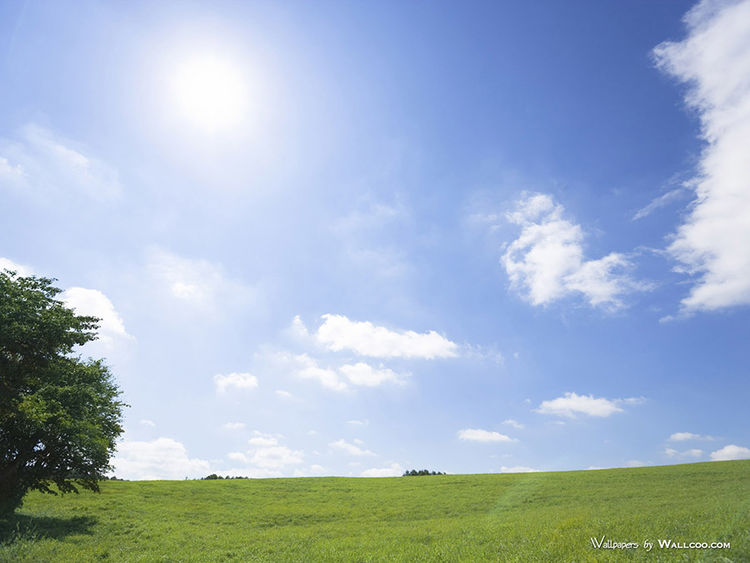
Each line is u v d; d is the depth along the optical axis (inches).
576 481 2246.6
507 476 2797.7
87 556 956.6
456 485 2474.2
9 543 1027.9
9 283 1273.4
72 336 1307.8
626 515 1018.7
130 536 1238.9
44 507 1644.9
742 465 2331.4
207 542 1151.0
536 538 834.2
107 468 1541.6
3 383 1179.9
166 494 2130.9
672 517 887.1
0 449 1316.4
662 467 2603.3
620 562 592.7
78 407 1444.4
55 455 1424.7
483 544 869.2
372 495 2267.5
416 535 1077.1
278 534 1247.5
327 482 2800.2
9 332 1153.4
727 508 930.7
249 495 2272.4
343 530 1296.8
